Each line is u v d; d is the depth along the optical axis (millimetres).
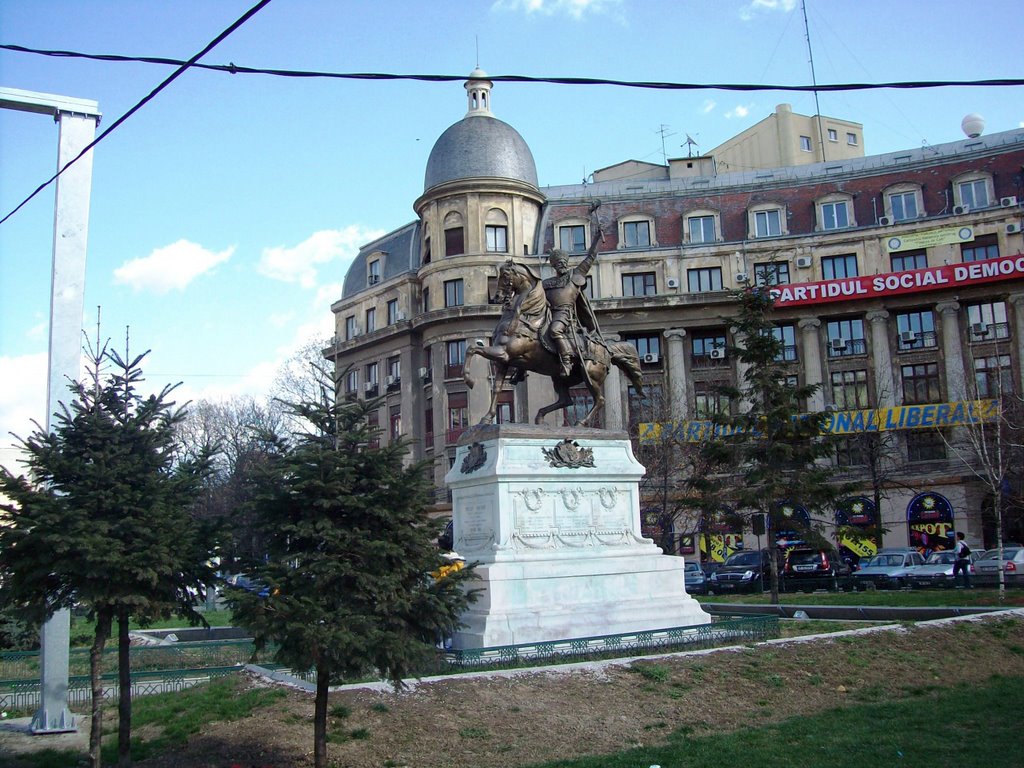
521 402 52500
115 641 22578
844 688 13305
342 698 11898
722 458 29984
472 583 15320
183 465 10742
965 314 52000
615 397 52531
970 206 52344
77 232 13406
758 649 14891
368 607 9227
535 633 15000
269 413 59375
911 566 33000
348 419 9602
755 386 29875
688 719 11672
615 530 16953
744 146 75000
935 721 11109
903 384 52219
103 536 9594
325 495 9250
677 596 17062
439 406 53594
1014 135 53688
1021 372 49938
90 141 13695
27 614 10195
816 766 9211
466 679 12594
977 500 47844
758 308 30375
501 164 55312
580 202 56125
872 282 51438
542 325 17219
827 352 53281
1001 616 17641
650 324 53875
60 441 10117
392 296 58500
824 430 30219
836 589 33000
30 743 11977
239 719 11531
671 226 55594
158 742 11141
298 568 9039
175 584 10180
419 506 9562
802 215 54812
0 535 9641
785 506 28844
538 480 16188
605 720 11484
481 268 53719
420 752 10336
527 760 10117
